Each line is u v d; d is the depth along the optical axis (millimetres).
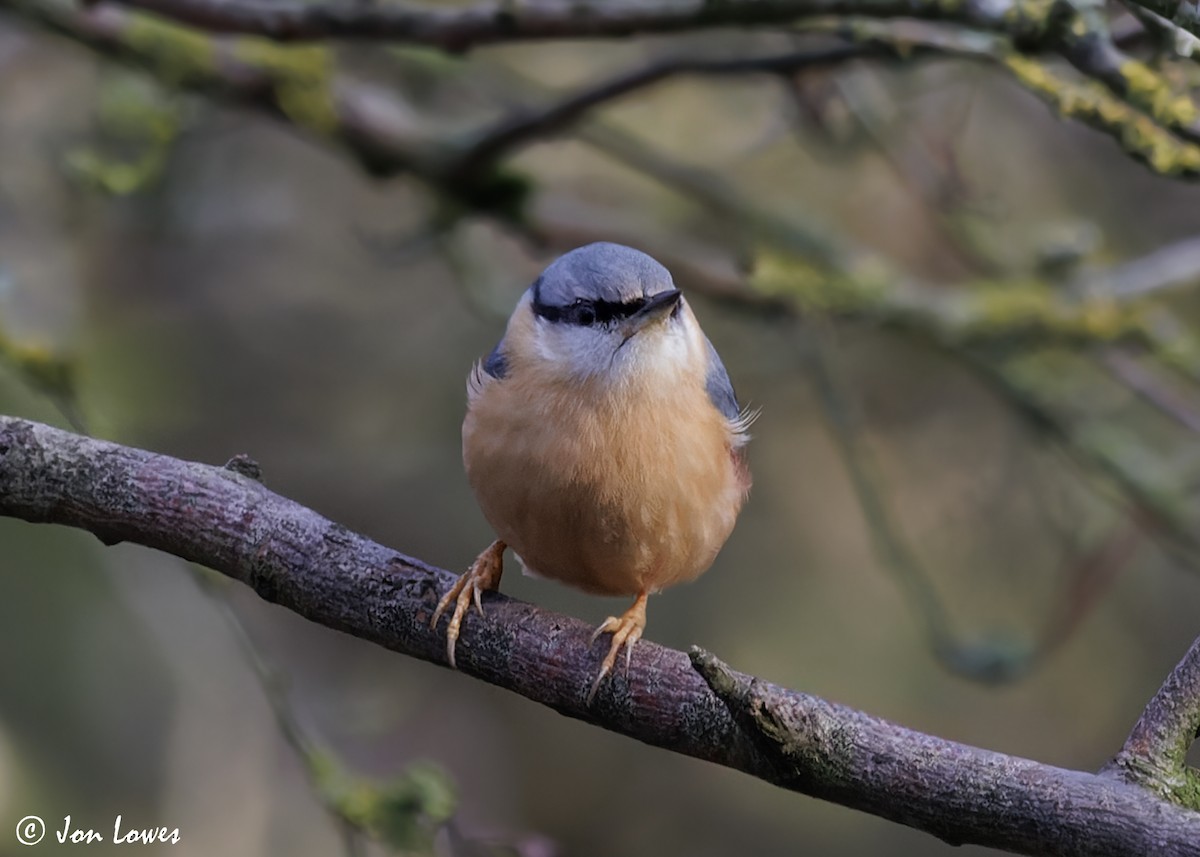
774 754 5008
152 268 11984
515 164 11414
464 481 12367
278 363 12398
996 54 6840
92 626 9344
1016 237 12008
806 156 12922
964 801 4887
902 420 12719
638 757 13172
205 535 5617
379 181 10062
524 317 6738
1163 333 10352
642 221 11273
